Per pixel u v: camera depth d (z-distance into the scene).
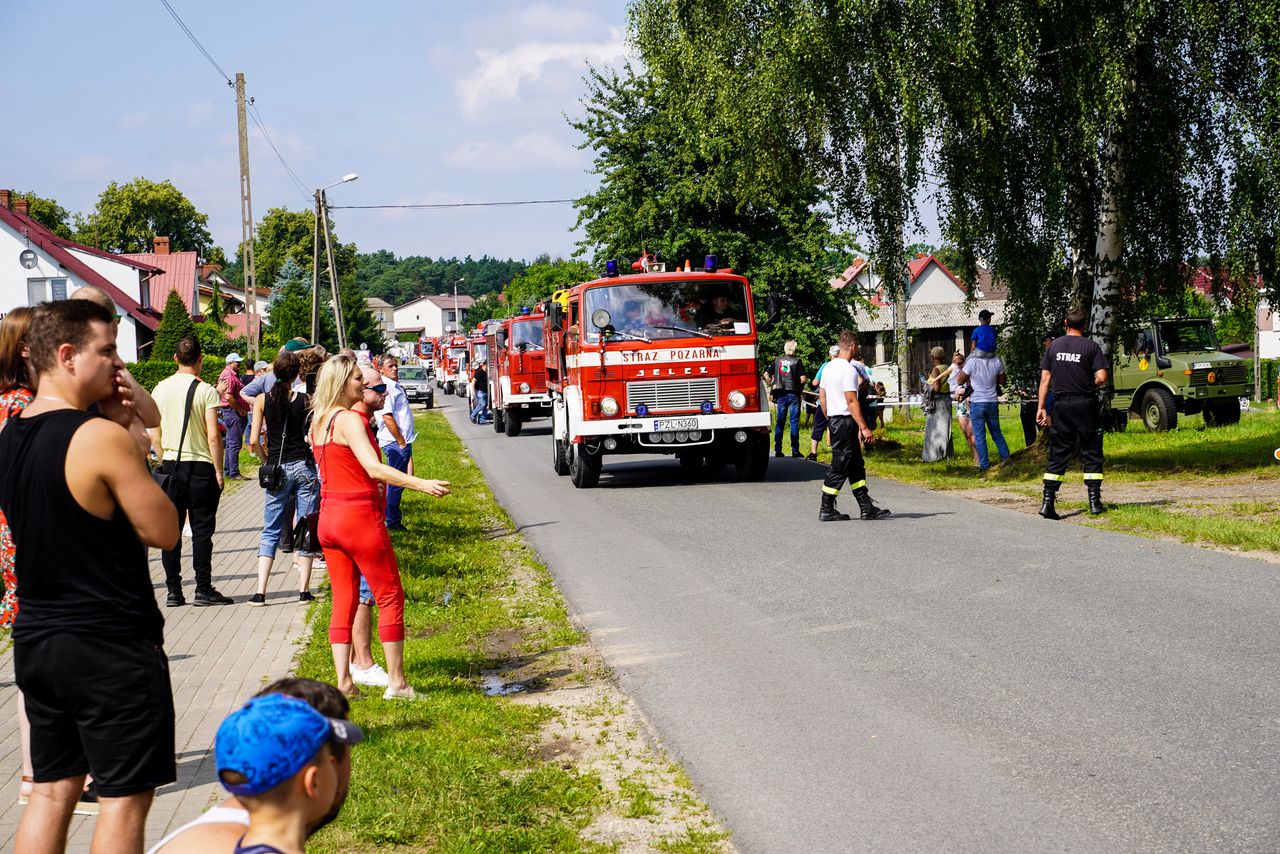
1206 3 14.09
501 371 33.34
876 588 9.08
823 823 4.72
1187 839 4.32
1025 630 7.54
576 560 11.20
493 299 144.38
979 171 16.00
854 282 35.75
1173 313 18.30
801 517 13.19
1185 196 16.19
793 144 17.44
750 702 6.43
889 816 4.74
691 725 6.12
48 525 3.45
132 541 3.57
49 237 52.28
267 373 12.81
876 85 15.66
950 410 19.66
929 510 13.21
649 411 16.77
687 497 15.69
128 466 3.51
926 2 14.86
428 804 4.93
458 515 14.80
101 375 3.73
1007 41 14.64
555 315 18.05
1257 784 4.81
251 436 9.75
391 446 12.98
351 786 5.13
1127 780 4.95
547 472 20.81
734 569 10.23
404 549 11.92
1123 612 7.84
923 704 6.18
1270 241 14.92
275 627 8.73
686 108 18.95
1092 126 14.72
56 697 3.52
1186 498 13.16
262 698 2.21
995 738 5.59
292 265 97.06
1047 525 11.63
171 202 98.69
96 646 3.46
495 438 32.12
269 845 2.16
